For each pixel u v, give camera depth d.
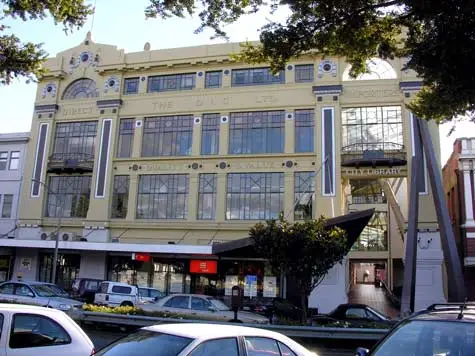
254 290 31.19
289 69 36.09
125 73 39.56
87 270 35.97
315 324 17.83
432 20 10.60
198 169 36.19
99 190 37.56
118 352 5.77
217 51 37.47
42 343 6.85
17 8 12.76
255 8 11.52
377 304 36.31
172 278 34.06
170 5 11.45
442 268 31.08
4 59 13.80
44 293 20.59
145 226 36.22
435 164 26.03
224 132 36.25
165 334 5.84
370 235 50.53
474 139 32.34
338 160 33.62
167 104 37.94
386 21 11.59
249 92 36.44
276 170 34.72
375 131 34.09
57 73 40.66
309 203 33.72
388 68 34.78
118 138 38.56
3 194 40.16
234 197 35.19
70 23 13.54
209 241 34.72
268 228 19.86
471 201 31.61
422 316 5.82
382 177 33.78
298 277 19.62
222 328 6.14
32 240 35.25
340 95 34.78
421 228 31.77
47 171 39.28
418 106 12.80
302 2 11.20
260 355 6.02
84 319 17.48
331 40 11.88
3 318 6.70
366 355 5.66
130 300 27.09
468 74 10.29
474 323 5.30
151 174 37.16
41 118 40.38
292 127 35.12
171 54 38.44
